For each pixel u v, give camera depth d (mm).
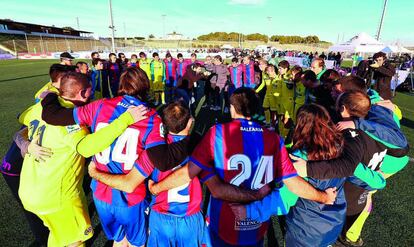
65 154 1923
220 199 1602
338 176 1617
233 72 8094
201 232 2000
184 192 1859
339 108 2100
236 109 1582
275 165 1584
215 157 1521
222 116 7852
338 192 1812
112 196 1912
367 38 13289
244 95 1560
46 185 1928
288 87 5418
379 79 5938
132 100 1871
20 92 10984
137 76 1903
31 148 1909
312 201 1736
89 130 2018
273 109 6371
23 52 39344
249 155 1514
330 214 1739
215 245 1739
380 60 5785
